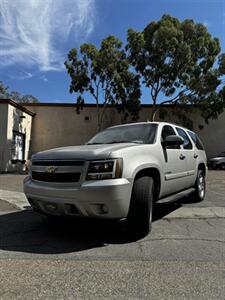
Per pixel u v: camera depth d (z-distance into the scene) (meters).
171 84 24.67
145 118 27.80
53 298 3.25
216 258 4.43
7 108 21.25
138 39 24.25
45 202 5.17
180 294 3.34
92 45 24.06
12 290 3.43
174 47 23.42
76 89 24.66
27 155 25.86
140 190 5.11
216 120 28.38
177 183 6.73
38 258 4.42
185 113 28.34
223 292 3.39
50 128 27.78
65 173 4.98
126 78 24.56
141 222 5.09
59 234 5.62
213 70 25.30
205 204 8.36
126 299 3.23
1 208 7.86
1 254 4.59
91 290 3.44
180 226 6.16
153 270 3.99
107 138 6.63
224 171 22.69
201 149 8.89
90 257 4.46
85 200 4.73
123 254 4.58
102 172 4.79
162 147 6.17
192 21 24.98
